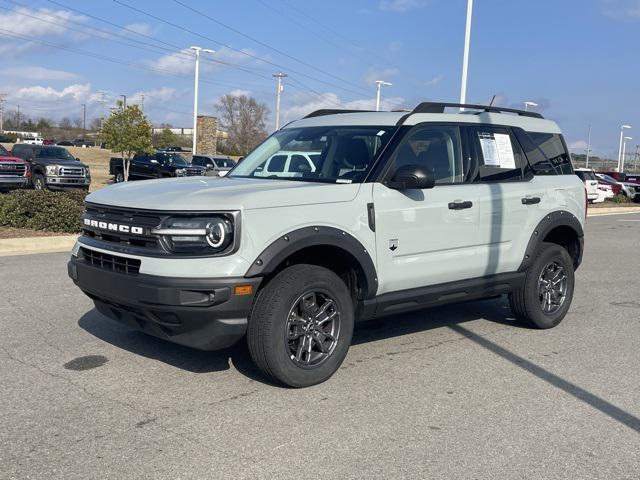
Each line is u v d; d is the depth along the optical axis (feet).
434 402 15.20
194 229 14.16
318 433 13.26
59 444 12.47
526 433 13.62
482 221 19.39
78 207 42.14
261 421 13.76
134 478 11.26
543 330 22.22
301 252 16.20
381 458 12.28
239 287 14.17
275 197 14.96
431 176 16.70
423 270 17.99
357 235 16.25
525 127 21.93
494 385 16.49
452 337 20.89
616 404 15.44
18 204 42.57
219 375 16.42
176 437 12.89
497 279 20.26
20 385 15.49
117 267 15.26
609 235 56.90
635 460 12.54
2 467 11.54
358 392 15.66
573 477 11.80
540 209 21.38
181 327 14.49
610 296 28.55
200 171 106.73
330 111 21.74
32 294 25.04
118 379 16.01
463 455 12.51
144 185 17.15
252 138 272.72
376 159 17.26
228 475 11.44
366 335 20.84
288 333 15.23
